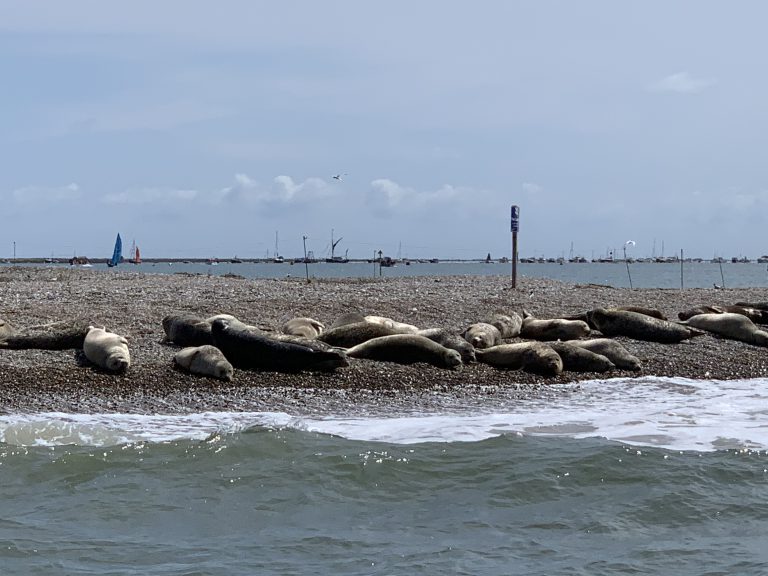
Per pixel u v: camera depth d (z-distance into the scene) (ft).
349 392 64.80
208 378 65.92
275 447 49.75
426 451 49.67
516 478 45.21
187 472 45.85
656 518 40.14
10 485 43.75
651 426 56.85
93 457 47.96
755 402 64.64
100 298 102.17
